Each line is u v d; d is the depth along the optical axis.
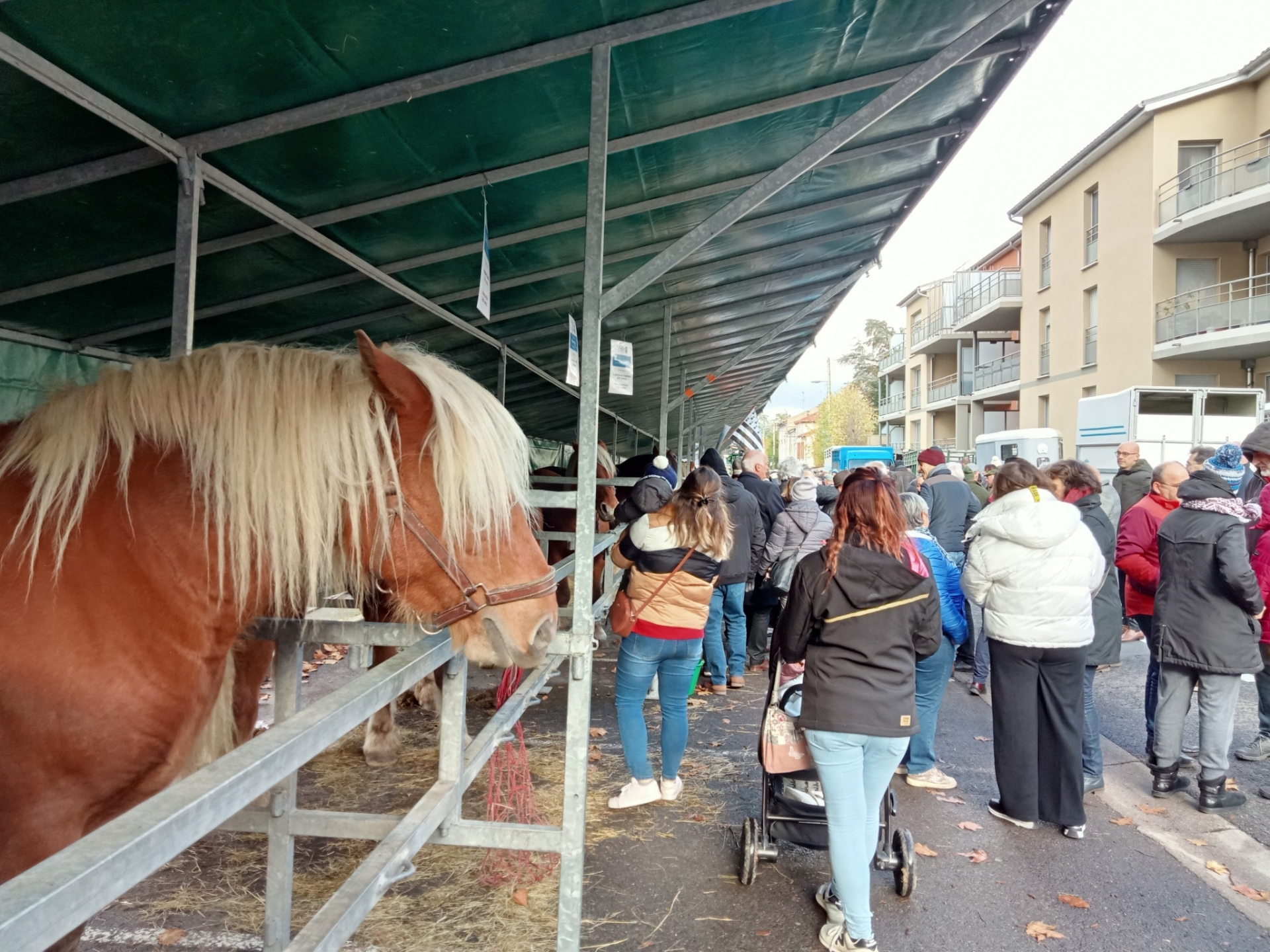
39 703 1.31
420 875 2.86
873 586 2.43
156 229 3.08
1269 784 4.00
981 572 3.39
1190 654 3.63
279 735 1.04
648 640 3.41
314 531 1.51
